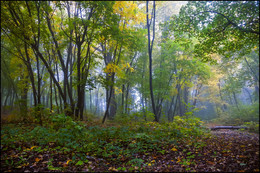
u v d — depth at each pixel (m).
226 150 4.91
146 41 13.52
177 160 3.98
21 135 5.35
